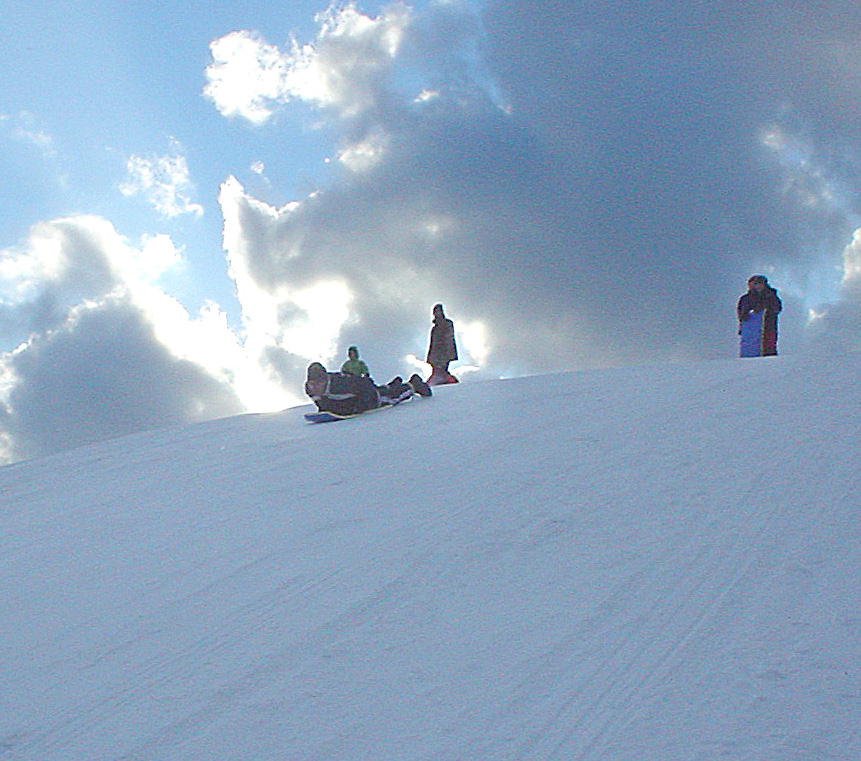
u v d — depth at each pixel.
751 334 17.98
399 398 14.26
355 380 13.61
